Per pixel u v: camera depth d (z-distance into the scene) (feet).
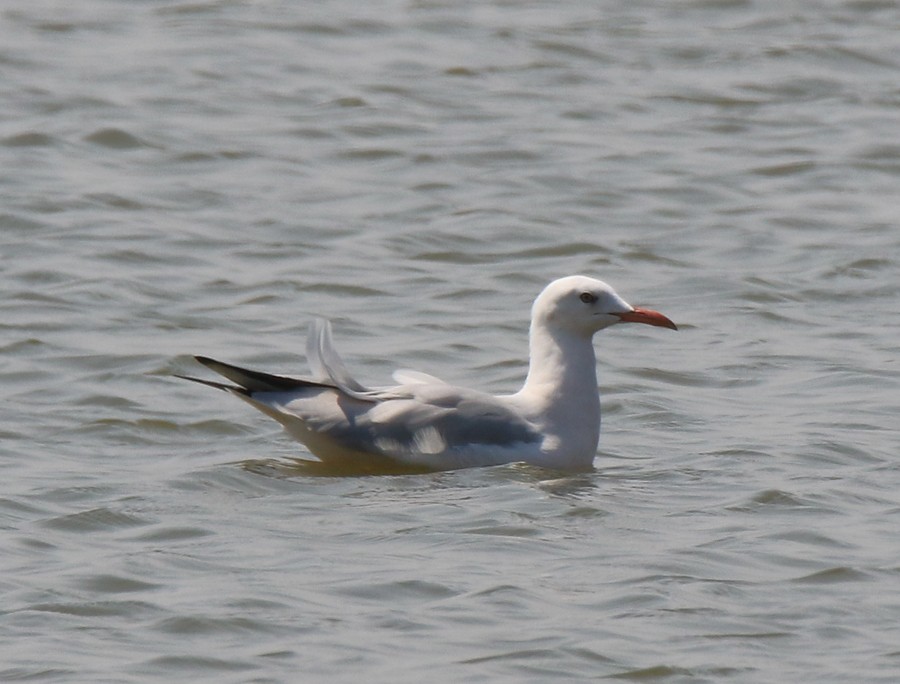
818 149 85.97
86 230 71.56
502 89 93.81
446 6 107.86
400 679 32.27
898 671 32.91
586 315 46.26
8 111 86.48
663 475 45.32
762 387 54.70
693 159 84.12
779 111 91.97
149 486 43.78
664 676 32.60
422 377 46.57
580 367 46.44
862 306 64.95
